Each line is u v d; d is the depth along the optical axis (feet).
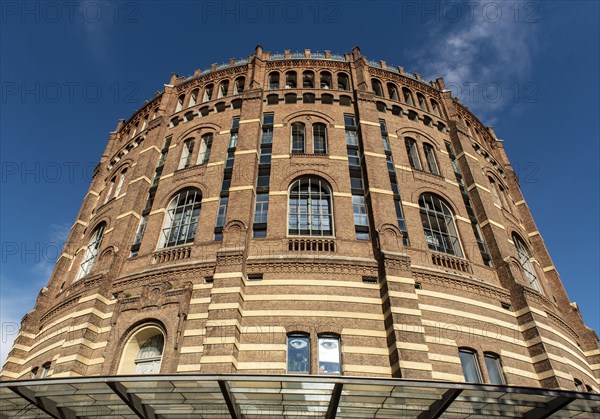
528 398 39.55
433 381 36.70
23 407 44.68
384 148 86.17
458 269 71.00
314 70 101.19
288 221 72.33
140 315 60.70
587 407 40.29
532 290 71.46
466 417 42.83
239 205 71.46
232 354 53.01
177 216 78.23
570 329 77.25
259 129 85.51
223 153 84.33
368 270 64.64
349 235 69.82
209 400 40.98
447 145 96.58
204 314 59.26
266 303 59.98
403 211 75.36
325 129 88.69
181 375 36.24
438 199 82.48
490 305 66.95
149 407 41.88
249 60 103.86
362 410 42.04
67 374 57.47
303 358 55.88
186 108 100.17
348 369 54.39
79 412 43.75
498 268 74.54
